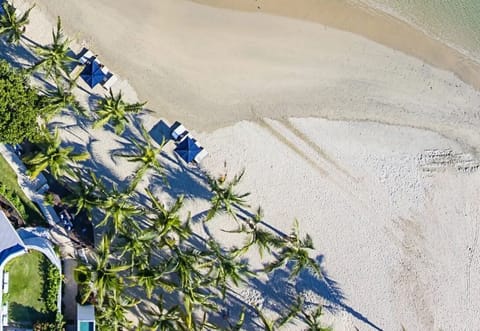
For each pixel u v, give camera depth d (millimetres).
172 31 26188
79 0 25953
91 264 24469
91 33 25906
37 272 24422
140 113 25766
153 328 23844
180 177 25812
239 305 25797
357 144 26672
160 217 23828
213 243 24672
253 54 26469
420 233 26750
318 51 26766
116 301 23281
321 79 26703
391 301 26500
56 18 25812
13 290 24250
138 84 25938
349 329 26281
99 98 25609
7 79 21875
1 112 21641
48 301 24219
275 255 25859
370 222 26547
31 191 24750
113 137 25516
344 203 26469
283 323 25250
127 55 25969
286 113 26469
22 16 25484
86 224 25016
